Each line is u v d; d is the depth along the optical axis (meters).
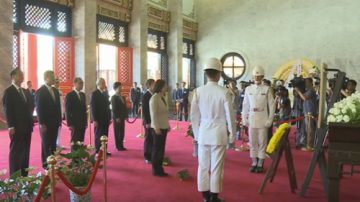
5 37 11.59
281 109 10.62
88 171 4.65
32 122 6.20
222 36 23.47
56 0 14.43
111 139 10.62
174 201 5.21
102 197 5.35
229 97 4.86
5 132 11.20
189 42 23.80
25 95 6.09
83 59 14.99
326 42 20.61
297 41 21.33
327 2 20.59
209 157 4.95
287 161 5.68
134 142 10.28
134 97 17.73
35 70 14.24
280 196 5.49
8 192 3.76
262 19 22.30
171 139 11.03
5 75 11.59
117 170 6.96
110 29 17.75
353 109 4.24
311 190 5.82
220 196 5.46
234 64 23.19
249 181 6.30
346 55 20.14
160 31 21.28
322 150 5.50
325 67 5.51
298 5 21.31
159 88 6.50
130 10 18.72
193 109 5.07
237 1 23.00
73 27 15.16
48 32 14.33
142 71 18.75
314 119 9.36
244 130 10.47
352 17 20.00
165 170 7.03
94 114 8.07
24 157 6.02
